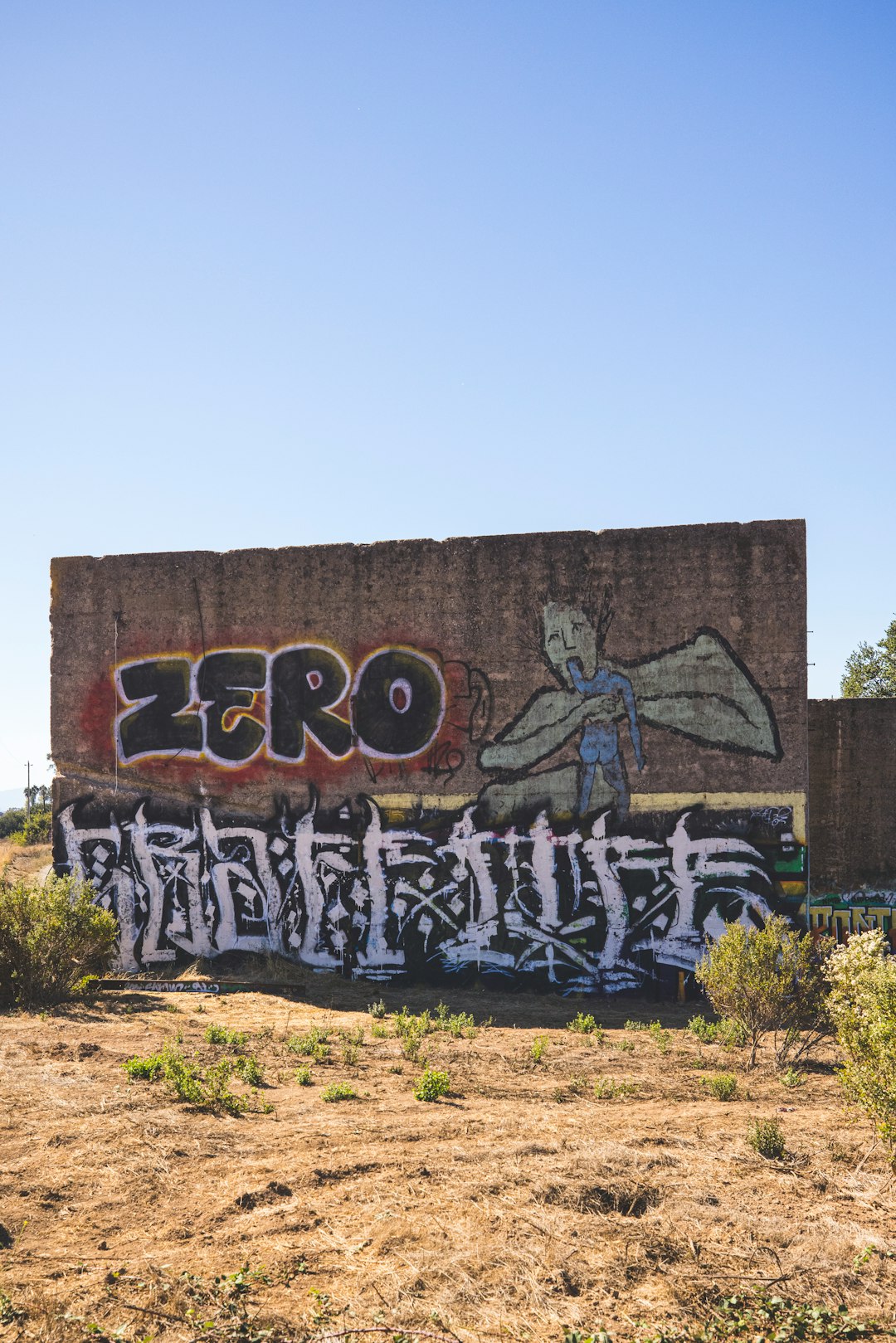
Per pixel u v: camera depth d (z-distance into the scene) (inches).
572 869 528.4
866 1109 256.8
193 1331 167.0
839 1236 204.4
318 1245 198.8
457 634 552.4
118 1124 267.7
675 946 513.7
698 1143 265.4
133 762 588.4
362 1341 165.5
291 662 572.4
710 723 521.3
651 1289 184.7
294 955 557.3
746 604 521.3
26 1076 316.2
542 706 540.1
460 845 542.3
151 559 593.6
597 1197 222.1
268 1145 259.8
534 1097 322.0
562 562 542.9
